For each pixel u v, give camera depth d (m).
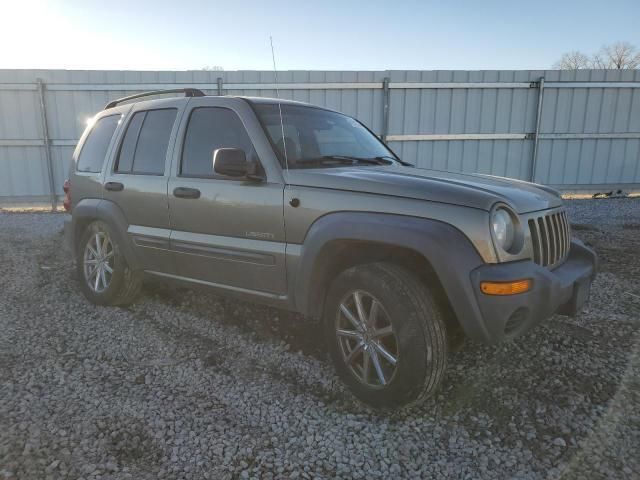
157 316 4.17
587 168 11.48
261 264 3.20
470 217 2.50
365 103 10.88
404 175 3.00
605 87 11.09
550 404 2.79
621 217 8.88
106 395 2.89
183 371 3.21
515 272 2.46
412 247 2.54
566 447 2.42
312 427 2.61
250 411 2.76
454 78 10.88
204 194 3.45
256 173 3.22
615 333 3.71
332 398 2.91
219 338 3.73
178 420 2.65
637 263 5.66
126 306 4.41
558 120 11.20
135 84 10.62
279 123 3.44
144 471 2.25
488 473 2.26
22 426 2.55
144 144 4.05
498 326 2.44
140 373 3.18
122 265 4.18
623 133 11.36
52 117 10.65
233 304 4.39
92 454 2.36
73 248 4.72
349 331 2.85
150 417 2.68
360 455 2.39
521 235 2.63
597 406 2.76
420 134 11.03
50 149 10.75
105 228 4.29
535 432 2.54
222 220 3.37
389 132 10.99
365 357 2.77
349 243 2.84
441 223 2.54
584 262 3.18
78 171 4.68
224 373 3.20
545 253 2.87
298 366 3.29
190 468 2.28
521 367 3.21
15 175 10.80
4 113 10.52
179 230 3.68
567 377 3.07
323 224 2.86
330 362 3.34
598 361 3.27
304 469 2.29
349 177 2.90
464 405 2.81
